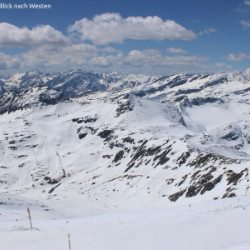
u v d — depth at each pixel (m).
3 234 55.25
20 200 137.50
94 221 67.81
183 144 188.88
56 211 128.12
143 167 196.00
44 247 46.72
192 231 47.47
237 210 55.94
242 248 37.06
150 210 78.12
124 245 44.84
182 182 140.88
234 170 119.00
